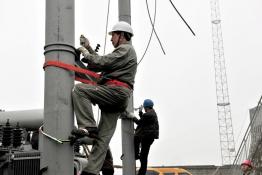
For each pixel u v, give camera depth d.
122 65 4.88
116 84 4.80
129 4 8.07
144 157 8.88
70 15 4.58
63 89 4.41
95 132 4.63
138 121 8.85
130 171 7.65
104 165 7.37
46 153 4.29
